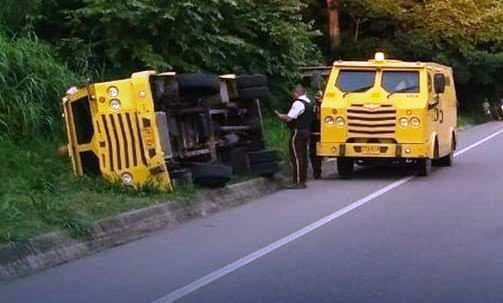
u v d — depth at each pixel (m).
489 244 13.66
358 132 23.42
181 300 10.33
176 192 17.48
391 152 23.31
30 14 22.64
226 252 13.28
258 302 10.16
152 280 11.46
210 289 10.86
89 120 17.67
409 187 21.64
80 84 20.27
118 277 11.71
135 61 23.89
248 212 17.66
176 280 11.42
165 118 17.83
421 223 15.79
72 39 23.06
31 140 19.38
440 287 10.77
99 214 14.94
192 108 19.78
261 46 28.27
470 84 59.25
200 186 18.70
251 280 11.33
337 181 23.50
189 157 19.48
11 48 20.34
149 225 15.50
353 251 13.20
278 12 28.14
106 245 14.12
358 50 44.88
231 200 18.94
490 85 62.28
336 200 19.28
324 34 44.50
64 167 18.39
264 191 21.00
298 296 10.41
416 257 12.70
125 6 22.83
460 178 23.73
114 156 17.42
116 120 17.39
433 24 46.06
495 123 60.53
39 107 19.81
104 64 23.56
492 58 55.53
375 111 23.28
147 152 17.30
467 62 52.50
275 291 10.70
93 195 16.38
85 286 11.22
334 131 23.52
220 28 26.02
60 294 10.81
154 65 23.36
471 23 46.62
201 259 12.78
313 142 23.98
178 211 16.66
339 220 16.28
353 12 44.78
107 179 17.33
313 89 26.06
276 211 17.72
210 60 25.19
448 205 18.12
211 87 19.19
